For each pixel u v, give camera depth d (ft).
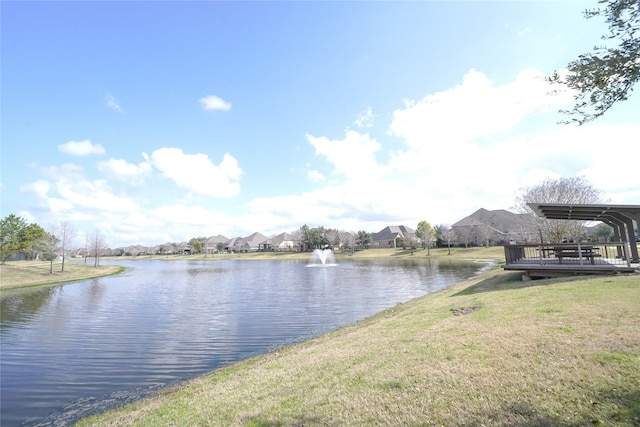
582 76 10.31
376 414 12.10
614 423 9.74
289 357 24.02
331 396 14.21
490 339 18.33
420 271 106.42
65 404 22.07
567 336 16.97
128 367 29.04
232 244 420.36
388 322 30.30
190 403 16.96
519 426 10.23
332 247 291.58
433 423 11.07
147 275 140.46
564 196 92.94
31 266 145.28
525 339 17.44
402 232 300.20
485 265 114.42
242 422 13.07
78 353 33.24
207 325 44.70
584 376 12.63
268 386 17.15
